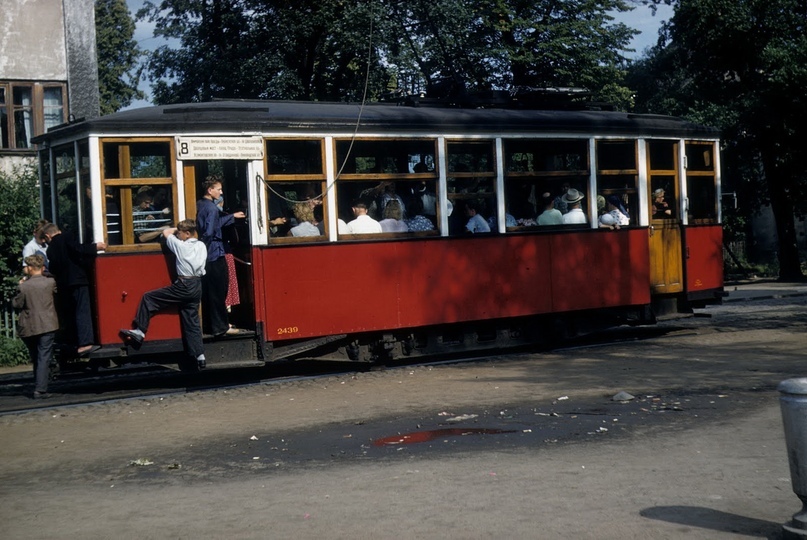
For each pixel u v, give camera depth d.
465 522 5.97
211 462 8.48
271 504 6.75
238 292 13.09
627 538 5.50
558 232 15.33
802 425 5.37
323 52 33.00
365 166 13.52
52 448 9.39
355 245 13.42
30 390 13.40
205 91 33.44
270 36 31.50
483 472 7.41
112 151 12.01
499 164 14.69
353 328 13.41
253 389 12.50
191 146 12.32
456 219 14.38
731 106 33.69
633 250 16.19
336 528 6.00
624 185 16.17
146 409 11.32
